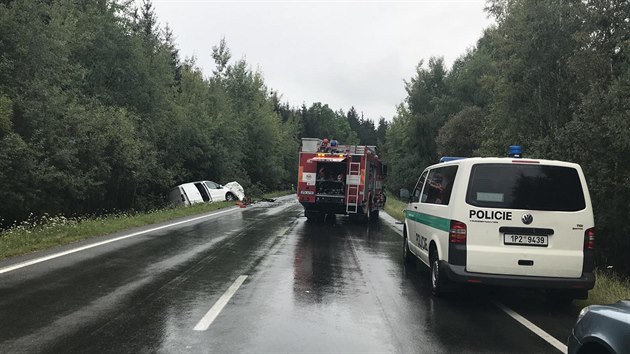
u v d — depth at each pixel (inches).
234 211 933.8
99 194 861.8
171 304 251.6
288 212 923.4
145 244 453.1
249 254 415.5
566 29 616.4
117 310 238.5
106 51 980.6
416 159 2057.1
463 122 1541.6
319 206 725.3
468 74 1838.1
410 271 368.5
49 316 226.1
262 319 231.3
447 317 248.2
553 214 260.5
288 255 417.4
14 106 645.3
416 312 255.4
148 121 1061.8
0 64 629.0
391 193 2391.7
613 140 444.1
